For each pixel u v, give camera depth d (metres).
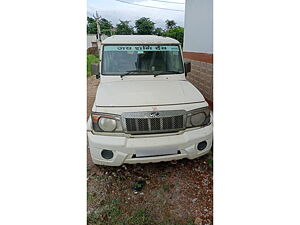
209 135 2.26
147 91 2.40
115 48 2.88
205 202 2.07
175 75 2.93
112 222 1.87
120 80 2.78
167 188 2.22
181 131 2.14
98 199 2.08
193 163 2.57
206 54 4.40
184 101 2.24
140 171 2.44
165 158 2.11
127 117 2.04
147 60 2.92
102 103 2.17
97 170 2.45
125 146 2.02
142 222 1.88
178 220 1.91
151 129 2.08
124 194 2.15
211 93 4.24
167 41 3.05
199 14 4.71
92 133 2.11
